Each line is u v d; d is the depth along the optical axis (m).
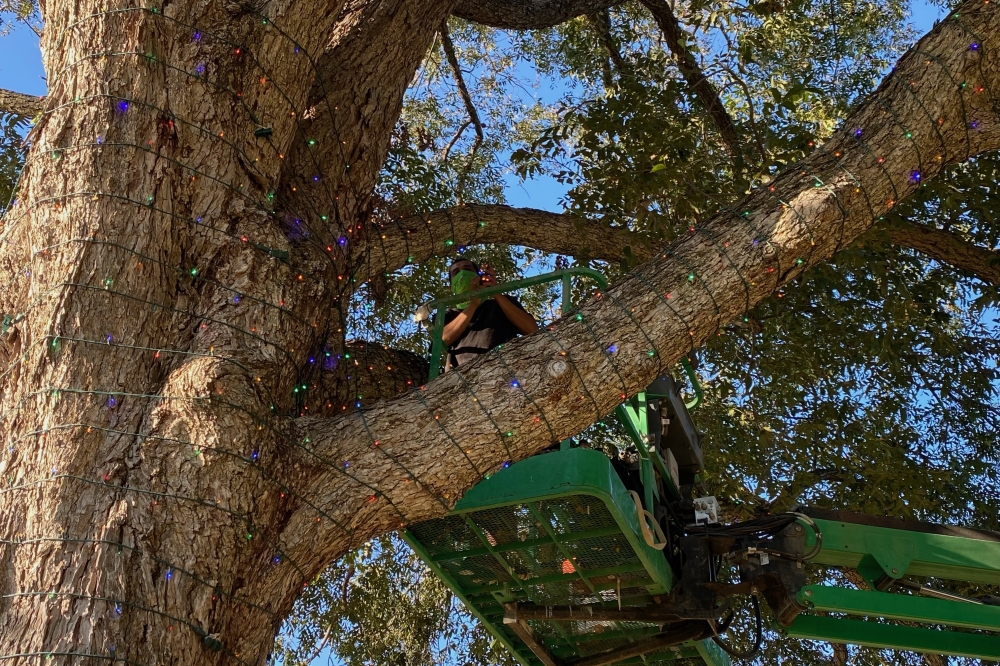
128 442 3.27
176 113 3.76
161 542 3.13
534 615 4.97
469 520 4.49
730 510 7.46
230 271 3.72
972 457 8.02
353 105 4.82
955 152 4.12
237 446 3.34
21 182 3.80
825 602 4.70
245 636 3.29
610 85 8.12
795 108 6.76
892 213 6.47
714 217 4.04
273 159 4.09
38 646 2.88
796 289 7.44
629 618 4.87
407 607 8.70
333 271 4.23
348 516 3.54
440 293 7.93
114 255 3.50
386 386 5.16
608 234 6.84
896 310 7.06
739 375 7.66
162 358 3.48
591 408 3.68
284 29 4.11
